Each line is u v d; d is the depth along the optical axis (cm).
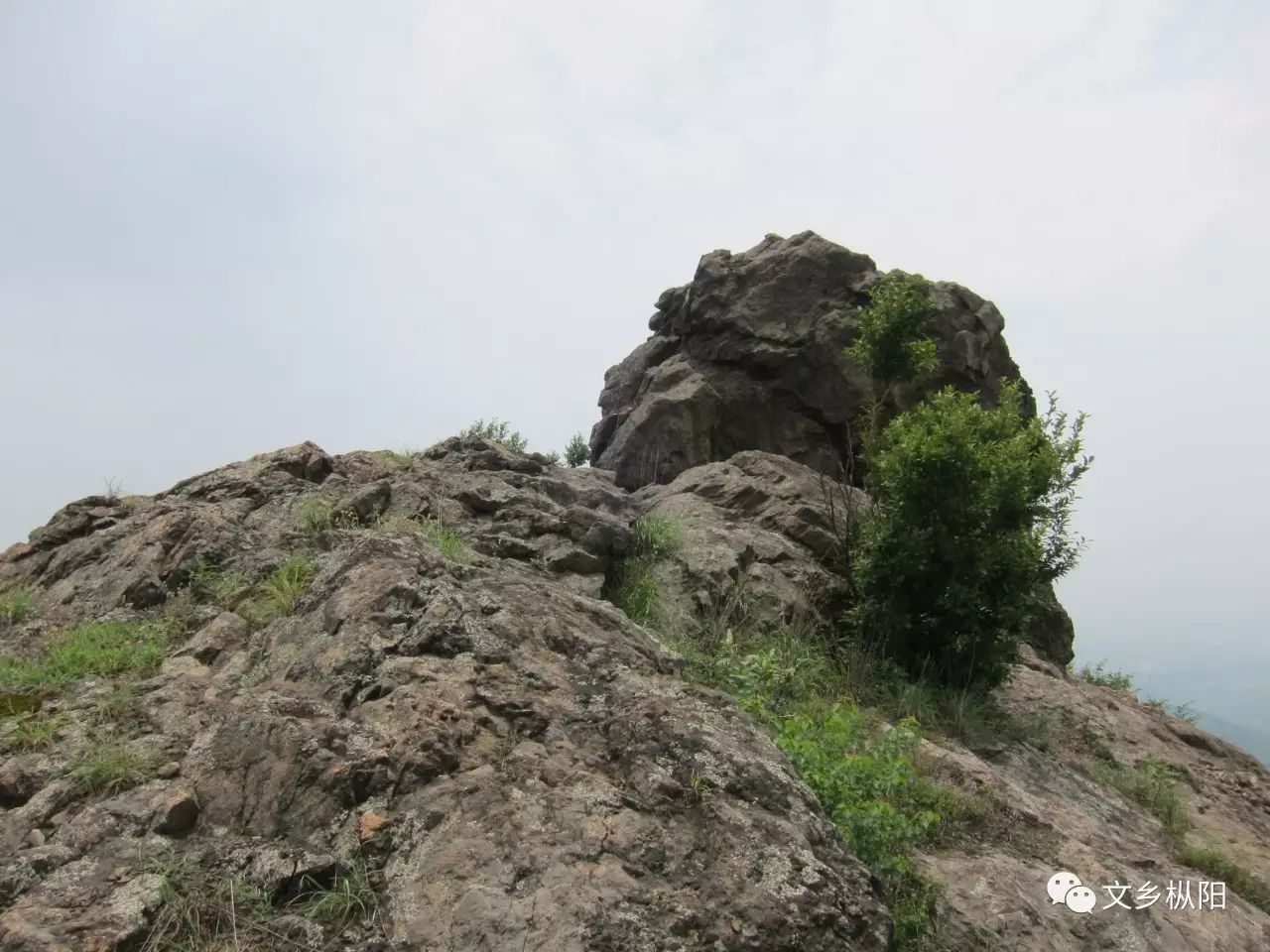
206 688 553
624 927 379
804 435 1529
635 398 1712
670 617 955
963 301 1582
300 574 716
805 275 1584
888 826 564
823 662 962
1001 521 1022
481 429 1513
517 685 535
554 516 978
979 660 1007
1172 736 1130
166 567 784
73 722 517
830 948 403
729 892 408
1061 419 1088
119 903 377
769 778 479
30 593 820
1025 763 895
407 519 891
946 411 1055
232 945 371
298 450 1009
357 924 387
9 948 346
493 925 376
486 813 432
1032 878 607
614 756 491
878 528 1062
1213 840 858
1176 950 593
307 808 434
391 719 487
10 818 432
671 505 1199
